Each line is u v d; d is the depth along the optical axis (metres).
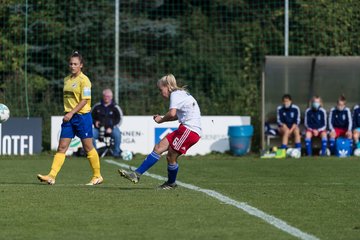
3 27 73.56
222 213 24.75
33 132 59.00
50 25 76.25
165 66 79.88
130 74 79.44
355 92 63.16
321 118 59.66
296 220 23.62
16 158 55.22
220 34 81.12
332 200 28.30
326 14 74.88
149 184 34.47
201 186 33.53
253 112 71.81
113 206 26.06
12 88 68.50
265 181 36.91
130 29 80.12
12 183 34.84
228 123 61.09
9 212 24.78
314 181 36.94
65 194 29.12
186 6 83.12
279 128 59.84
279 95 62.94
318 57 60.91
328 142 60.12
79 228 22.05
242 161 53.03
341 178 38.81
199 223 22.89
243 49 80.25
